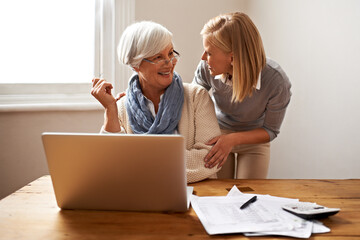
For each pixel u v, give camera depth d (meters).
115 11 2.84
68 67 2.96
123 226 1.13
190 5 3.04
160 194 1.20
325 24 2.40
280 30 2.83
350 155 2.25
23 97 2.78
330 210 1.19
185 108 1.83
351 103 2.22
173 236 1.07
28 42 2.86
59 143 1.15
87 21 2.95
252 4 3.13
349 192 1.46
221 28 1.71
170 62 1.74
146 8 2.92
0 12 2.78
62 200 1.24
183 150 1.12
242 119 2.10
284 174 2.85
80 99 2.92
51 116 2.75
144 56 1.71
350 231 1.10
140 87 1.87
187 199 1.26
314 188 1.51
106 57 2.93
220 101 2.10
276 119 1.96
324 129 2.45
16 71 2.85
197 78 2.15
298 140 2.69
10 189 2.71
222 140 1.72
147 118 1.81
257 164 2.23
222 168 2.34
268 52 2.98
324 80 2.43
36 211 1.25
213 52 1.75
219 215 1.19
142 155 1.13
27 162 2.73
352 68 2.20
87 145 1.14
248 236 1.07
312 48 2.52
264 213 1.21
